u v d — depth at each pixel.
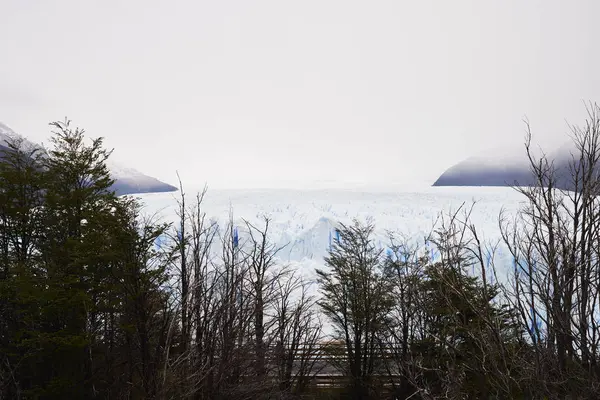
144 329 13.59
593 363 5.13
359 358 22.25
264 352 14.15
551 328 5.67
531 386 5.36
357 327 22.55
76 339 14.48
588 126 6.81
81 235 17.16
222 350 12.32
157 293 14.55
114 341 16.56
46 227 17.92
